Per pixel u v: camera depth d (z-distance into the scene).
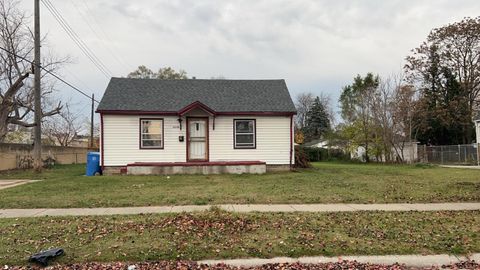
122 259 5.61
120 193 11.84
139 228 7.14
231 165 18.12
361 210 9.18
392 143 34.75
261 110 19.42
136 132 18.77
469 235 6.70
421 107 36.22
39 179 17.38
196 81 21.91
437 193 11.84
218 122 19.36
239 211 8.95
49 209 9.48
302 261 5.59
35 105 20.73
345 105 48.16
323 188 12.84
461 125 38.84
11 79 27.28
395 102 35.06
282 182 14.50
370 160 38.06
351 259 5.66
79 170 23.06
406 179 15.95
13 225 7.54
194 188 12.89
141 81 21.22
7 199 10.77
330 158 42.84
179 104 19.47
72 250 5.91
